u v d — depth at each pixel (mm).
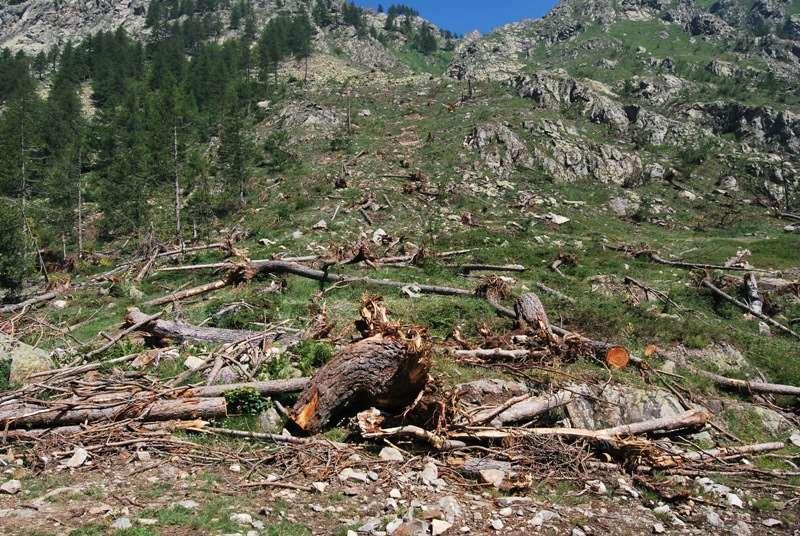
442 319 13938
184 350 11430
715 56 95438
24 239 25219
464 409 8766
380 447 7852
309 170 38750
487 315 14500
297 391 9203
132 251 32406
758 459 8852
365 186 35000
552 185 40781
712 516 6660
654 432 9148
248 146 42344
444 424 8031
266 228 29047
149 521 5375
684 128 53844
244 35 96250
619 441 7980
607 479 7465
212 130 53375
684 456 8336
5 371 9797
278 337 12203
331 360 8430
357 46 103250
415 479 6918
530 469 7516
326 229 27047
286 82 72812
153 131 46156
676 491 7289
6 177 36719
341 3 116562
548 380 10102
